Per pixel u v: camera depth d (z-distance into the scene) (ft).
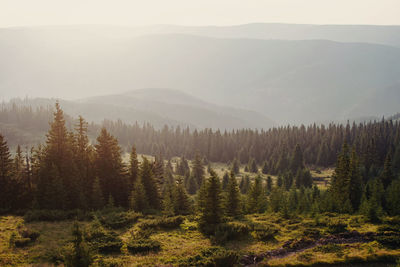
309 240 101.45
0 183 161.38
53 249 88.74
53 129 182.09
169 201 158.81
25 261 81.35
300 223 122.01
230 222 122.93
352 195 177.78
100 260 82.33
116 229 116.16
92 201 156.04
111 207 153.38
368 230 108.58
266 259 88.43
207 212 118.32
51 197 150.00
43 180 161.79
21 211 142.31
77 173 166.40
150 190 176.45
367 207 129.08
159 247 95.25
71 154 182.39
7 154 166.09
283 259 88.28
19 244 92.02
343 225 113.70
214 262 81.10
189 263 82.07
